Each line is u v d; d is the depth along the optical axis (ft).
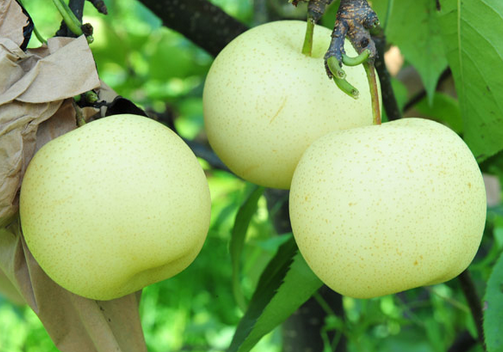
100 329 2.05
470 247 1.94
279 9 3.05
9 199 1.92
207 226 1.99
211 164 3.11
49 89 1.92
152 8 2.56
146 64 4.11
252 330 2.17
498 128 2.23
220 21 2.60
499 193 3.74
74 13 2.01
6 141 1.90
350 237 1.88
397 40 2.52
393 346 4.32
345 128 2.02
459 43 2.19
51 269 1.93
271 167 2.04
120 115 1.97
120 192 1.89
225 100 2.04
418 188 1.87
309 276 2.20
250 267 3.44
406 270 1.89
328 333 3.32
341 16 1.90
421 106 2.99
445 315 3.81
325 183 1.90
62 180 1.90
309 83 2.00
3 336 6.32
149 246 1.91
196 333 6.05
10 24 1.94
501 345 2.05
